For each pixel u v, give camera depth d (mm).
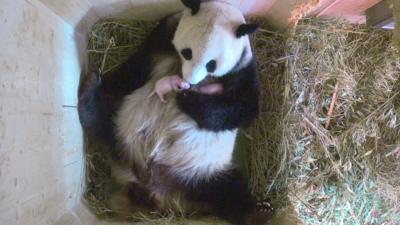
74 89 1360
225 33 1236
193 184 1508
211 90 1385
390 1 1267
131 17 1565
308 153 1724
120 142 1488
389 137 1812
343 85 1754
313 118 1736
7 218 852
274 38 1652
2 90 844
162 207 1554
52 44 1166
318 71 1718
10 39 894
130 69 1504
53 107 1154
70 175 1327
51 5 1146
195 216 1564
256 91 1463
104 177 1598
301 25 1684
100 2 1379
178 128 1453
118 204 1560
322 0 1455
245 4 1477
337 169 1755
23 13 967
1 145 832
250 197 1601
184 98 1405
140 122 1462
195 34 1221
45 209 1075
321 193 1742
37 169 1022
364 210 1789
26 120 960
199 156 1471
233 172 1558
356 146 1790
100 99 1451
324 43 1714
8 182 859
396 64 1777
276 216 1575
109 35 1588
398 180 1810
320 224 1725
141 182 1526
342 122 1786
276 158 1664
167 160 1485
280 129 1658
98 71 1521
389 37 1742
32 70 1010
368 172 1786
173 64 1436
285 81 1655
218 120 1423
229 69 1304
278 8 1488
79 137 1425
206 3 1285
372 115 1791
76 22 1383
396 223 1815
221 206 1545
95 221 1422
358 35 1753
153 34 1479
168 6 1468
